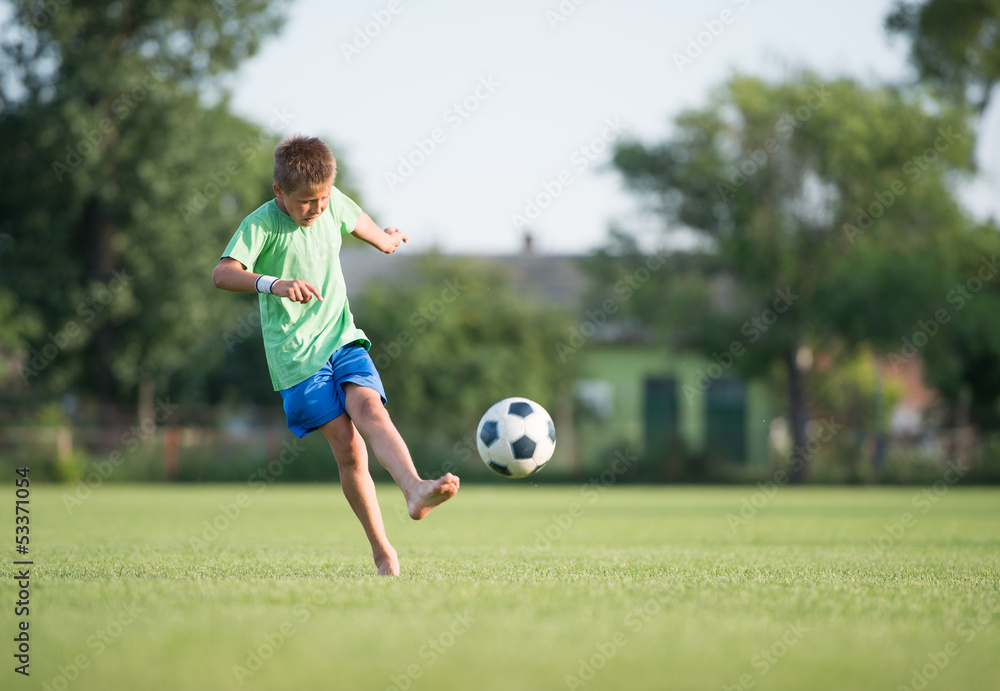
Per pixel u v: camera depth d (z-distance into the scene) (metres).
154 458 75.38
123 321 82.50
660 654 7.08
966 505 43.56
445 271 94.06
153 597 9.45
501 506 43.34
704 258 83.19
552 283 116.56
